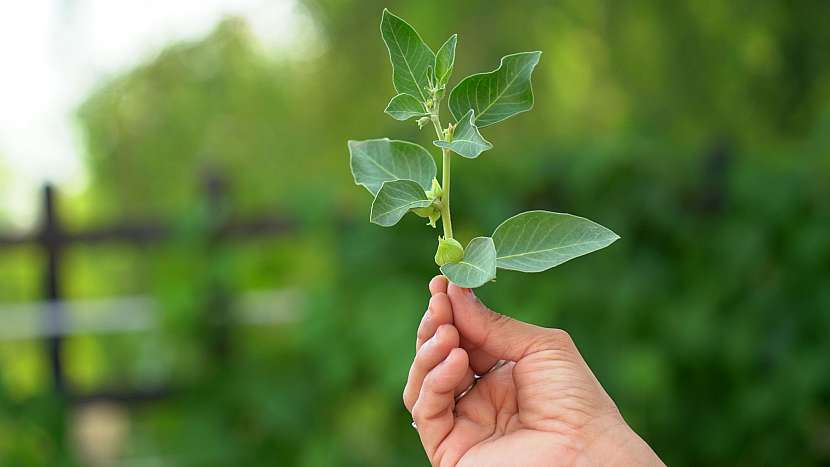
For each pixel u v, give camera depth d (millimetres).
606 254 2865
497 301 2768
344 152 6023
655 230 2936
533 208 2916
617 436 922
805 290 2943
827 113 3139
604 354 2797
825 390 2932
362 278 2867
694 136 5168
